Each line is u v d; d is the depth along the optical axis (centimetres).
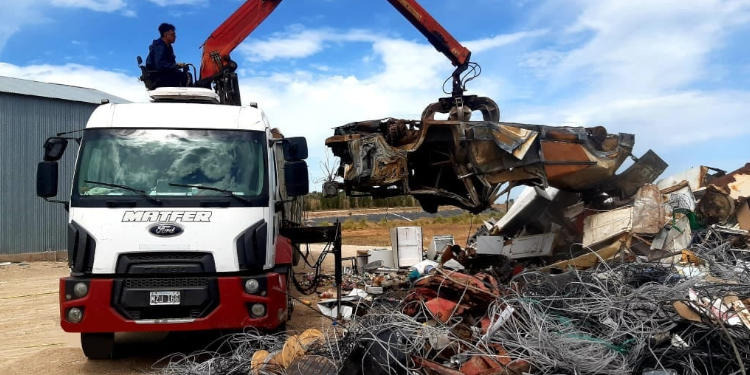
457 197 1102
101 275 761
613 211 1140
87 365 796
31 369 781
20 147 2033
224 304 755
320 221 3788
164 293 748
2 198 1992
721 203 1184
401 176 1059
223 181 808
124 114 848
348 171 1106
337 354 622
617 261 1020
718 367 582
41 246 2083
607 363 589
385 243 2931
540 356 600
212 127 841
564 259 1200
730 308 636
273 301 779
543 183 1066
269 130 896
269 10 1240
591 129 1142
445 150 1115
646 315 678
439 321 690
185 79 1148
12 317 1147
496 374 576
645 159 1220
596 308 724
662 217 1084
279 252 866
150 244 757
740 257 1021
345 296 1050
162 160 813
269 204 815
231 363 664
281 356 633
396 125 1066
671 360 590
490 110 1223
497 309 710
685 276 857
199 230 768
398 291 971
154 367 782
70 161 2158
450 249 1268
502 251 1228
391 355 578
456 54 1231
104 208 773
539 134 1067
